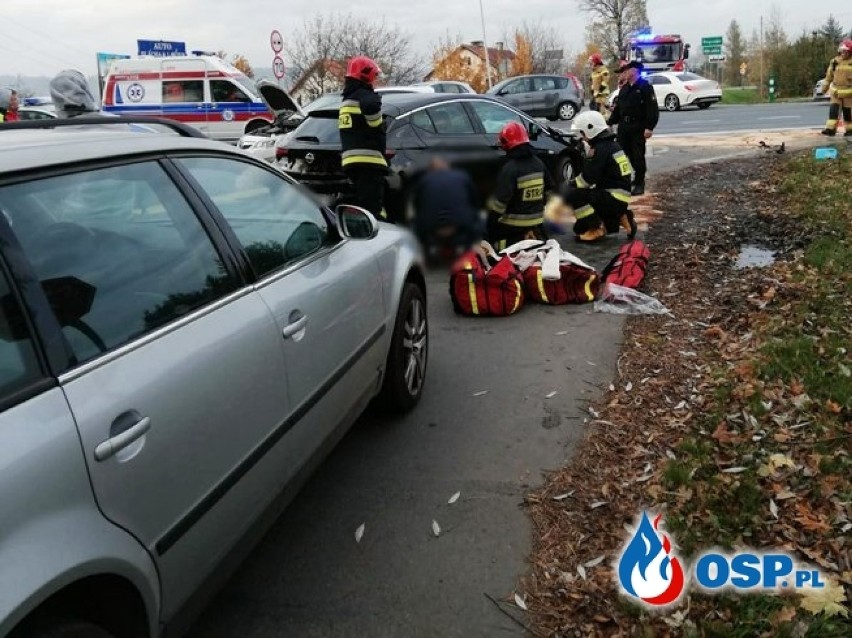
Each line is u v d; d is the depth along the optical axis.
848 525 2.99
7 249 1.86
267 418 2.57
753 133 18.08
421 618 2.68
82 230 2.13
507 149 6.75
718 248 7.47
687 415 4.03
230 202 2.81
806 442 3.60
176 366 2.15
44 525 1.63
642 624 2.58
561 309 6.00
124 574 1.83
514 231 6.86
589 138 7.87
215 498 2.26
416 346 4.30
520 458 3.74
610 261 7.06
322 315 3.02
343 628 2.65
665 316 5.65
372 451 3.86
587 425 4.05
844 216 8.03
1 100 9.83
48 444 1.68
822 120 20.91
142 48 25.08
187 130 2.97
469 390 4.56
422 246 4.39
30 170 2.04
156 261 2.32
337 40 33.44
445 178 5.11
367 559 3.01
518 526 3.19
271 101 16.06
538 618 2.66
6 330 1.77
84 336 1.95
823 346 4.56
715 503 3.19
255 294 2.65
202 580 2.24
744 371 4.36
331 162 7.67
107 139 2.44
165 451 2.04
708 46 67.81
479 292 5.84
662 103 30.72
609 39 54.12
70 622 1.70
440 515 3.29
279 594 2.82
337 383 3.17
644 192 10.78
